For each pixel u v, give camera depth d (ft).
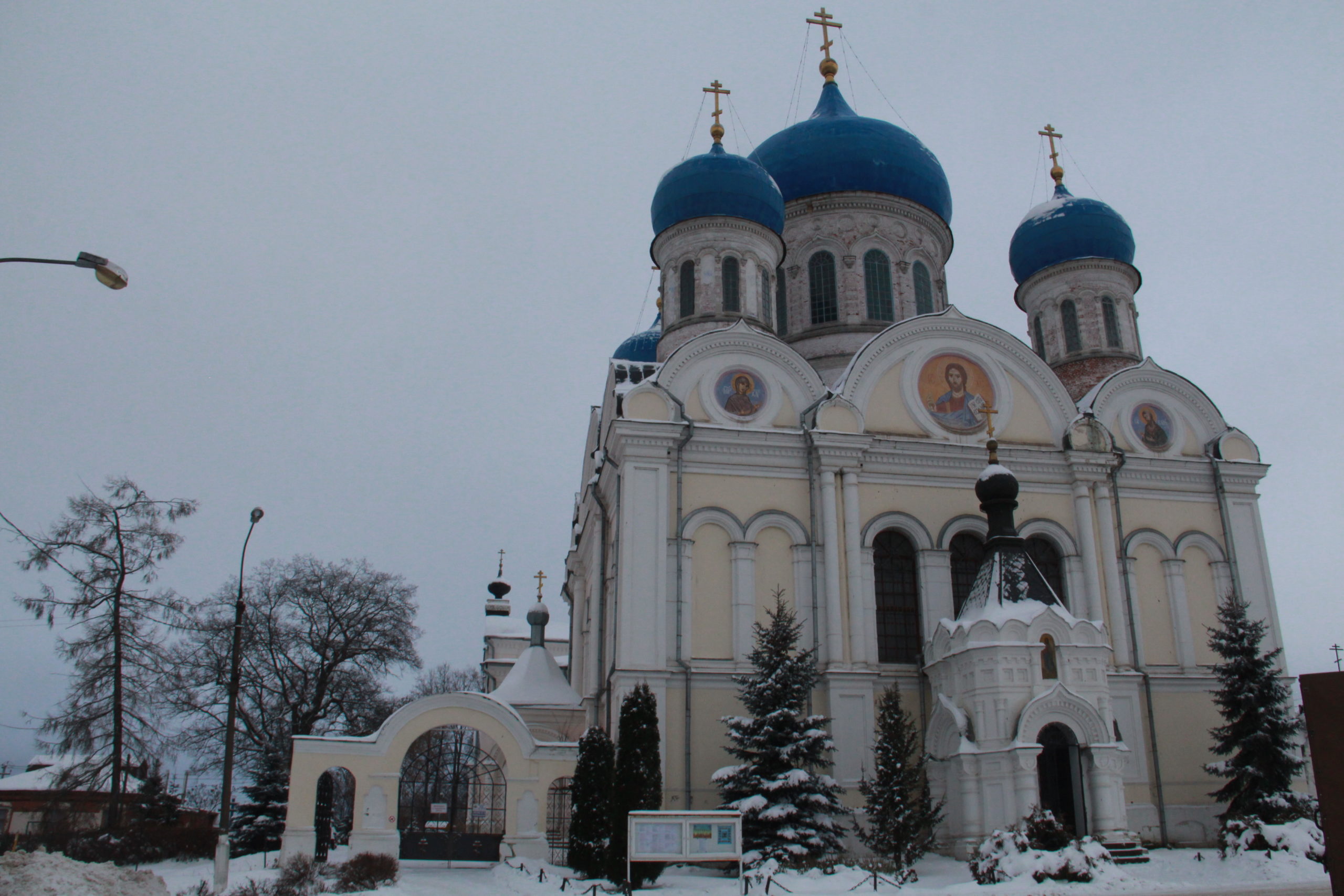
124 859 105.70
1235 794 98.99
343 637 171.12
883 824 77.82
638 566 100.99
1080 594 110.83
